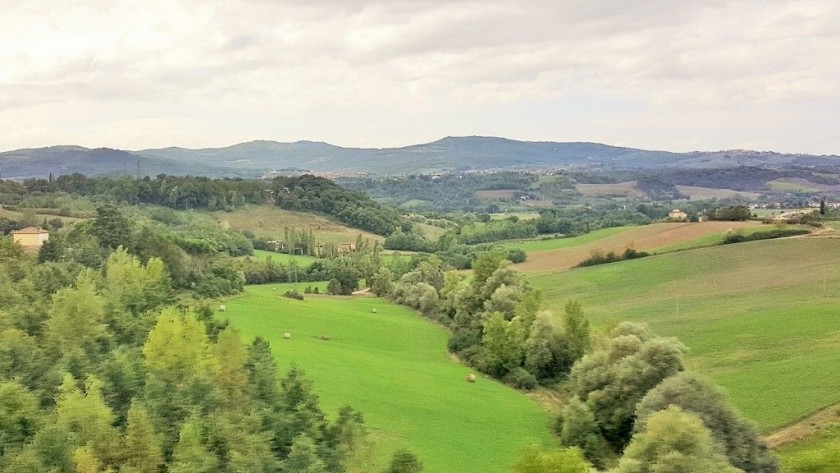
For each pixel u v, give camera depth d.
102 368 53.16
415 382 79.56
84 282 73.75
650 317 104.69
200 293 113.81
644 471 46.06
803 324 85.94
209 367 54.44
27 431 43.72
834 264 116.38
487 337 94.31
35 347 58.78
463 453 57.44
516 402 78.25
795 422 58.88
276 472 42.47
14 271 93.44
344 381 73.81
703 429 47.25
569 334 89.56
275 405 51.50
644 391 64.75
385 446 56.38
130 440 41.78
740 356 78.31
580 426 63.75
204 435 43.72
